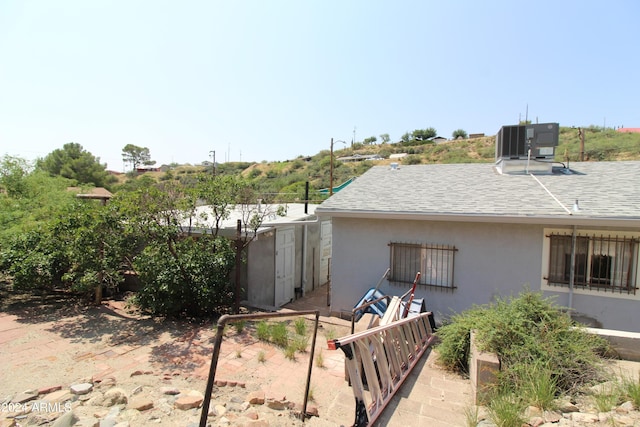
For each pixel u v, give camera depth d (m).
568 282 6.80
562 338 4.50
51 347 5.95
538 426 3.32
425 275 7.88
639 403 3.52
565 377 4.17
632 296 6.37
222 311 8.26
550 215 6.50
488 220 6.96
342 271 8.67
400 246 8.09
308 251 12.12
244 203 8.99
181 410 3.70
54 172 42.12
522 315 4.79
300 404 4.23
